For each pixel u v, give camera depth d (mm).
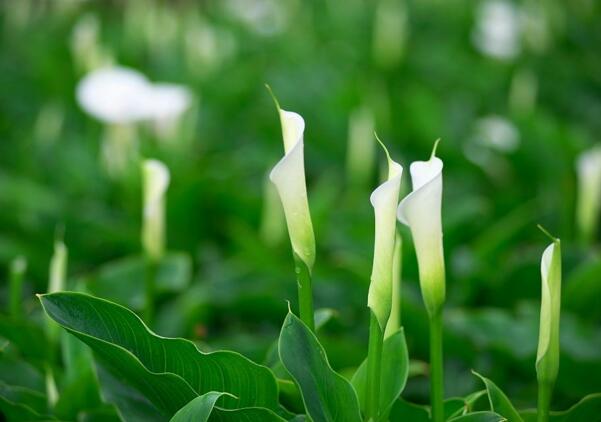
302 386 1524
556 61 4867
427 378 2100
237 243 2723
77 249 2666
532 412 1686
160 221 1937
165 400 1611
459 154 3438
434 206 1503
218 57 4609
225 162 3484
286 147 1508
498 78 4590
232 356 1559
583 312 2273
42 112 3861
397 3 5535
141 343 1571
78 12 5730
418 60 4773
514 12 4898
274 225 2584
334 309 2320
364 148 3129
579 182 2689
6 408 1710
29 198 2828
